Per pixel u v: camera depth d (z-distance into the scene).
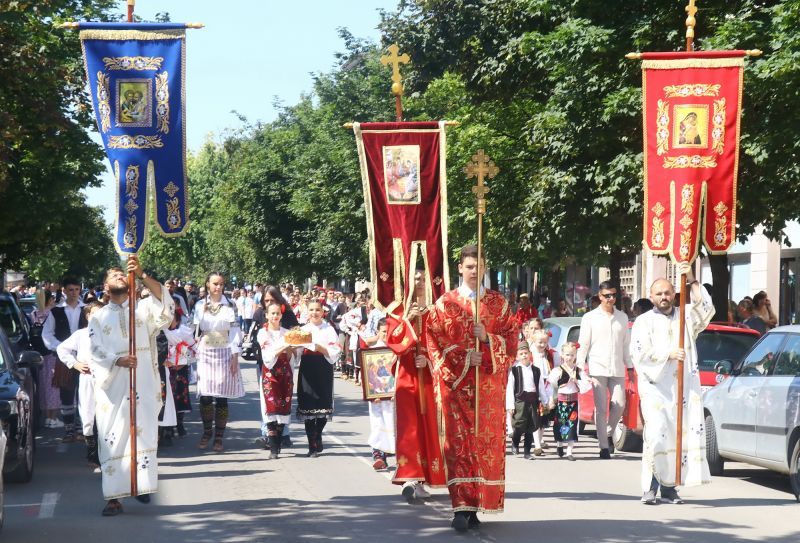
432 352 9.92
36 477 13.30
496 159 29.64
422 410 10.85
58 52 27.81
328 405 15.23
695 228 11.76
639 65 21.12
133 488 10.53
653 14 21.27
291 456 15.30
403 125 11.56
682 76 11.80
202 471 13.76
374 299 11.30
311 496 11.74
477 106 30.52
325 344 15.20
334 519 10.32
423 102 34.06
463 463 9.75
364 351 13.48
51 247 33.47
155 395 10.73
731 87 11.80
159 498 11.63
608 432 15.91
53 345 16.34
